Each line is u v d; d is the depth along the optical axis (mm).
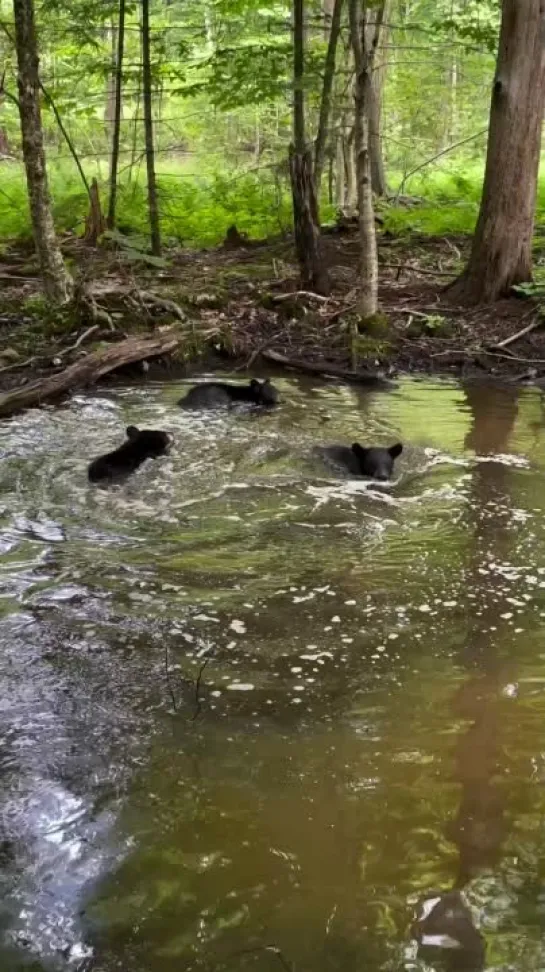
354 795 3225
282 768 3381
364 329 11531
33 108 11023
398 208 18328
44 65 21906
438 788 3266
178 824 3066
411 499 6324
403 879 2818
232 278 14227
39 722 3656
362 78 10594
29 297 12758
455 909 2691
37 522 5797
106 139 27109
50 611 4605
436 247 16547
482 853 2934
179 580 5004
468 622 4566
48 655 4180
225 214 18562
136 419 8414
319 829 3045
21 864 2871
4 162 24125
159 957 2520
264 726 3658
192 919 2656
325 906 2705
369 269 11461
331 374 10594
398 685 3980
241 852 2934
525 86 11734
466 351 11172
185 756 3453
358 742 3551
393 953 2533
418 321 12133
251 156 28391
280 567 5188
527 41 11500
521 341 11398
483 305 12570
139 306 11867
